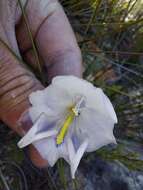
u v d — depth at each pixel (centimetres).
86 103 13
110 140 14
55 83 13
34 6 19
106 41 25
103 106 13
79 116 14
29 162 20
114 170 21
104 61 23
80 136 14
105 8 24
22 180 20
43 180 20
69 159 14
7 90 16
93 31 24
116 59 24
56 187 20
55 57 18
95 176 20
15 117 16
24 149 20
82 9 23
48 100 13
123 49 25
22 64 16
